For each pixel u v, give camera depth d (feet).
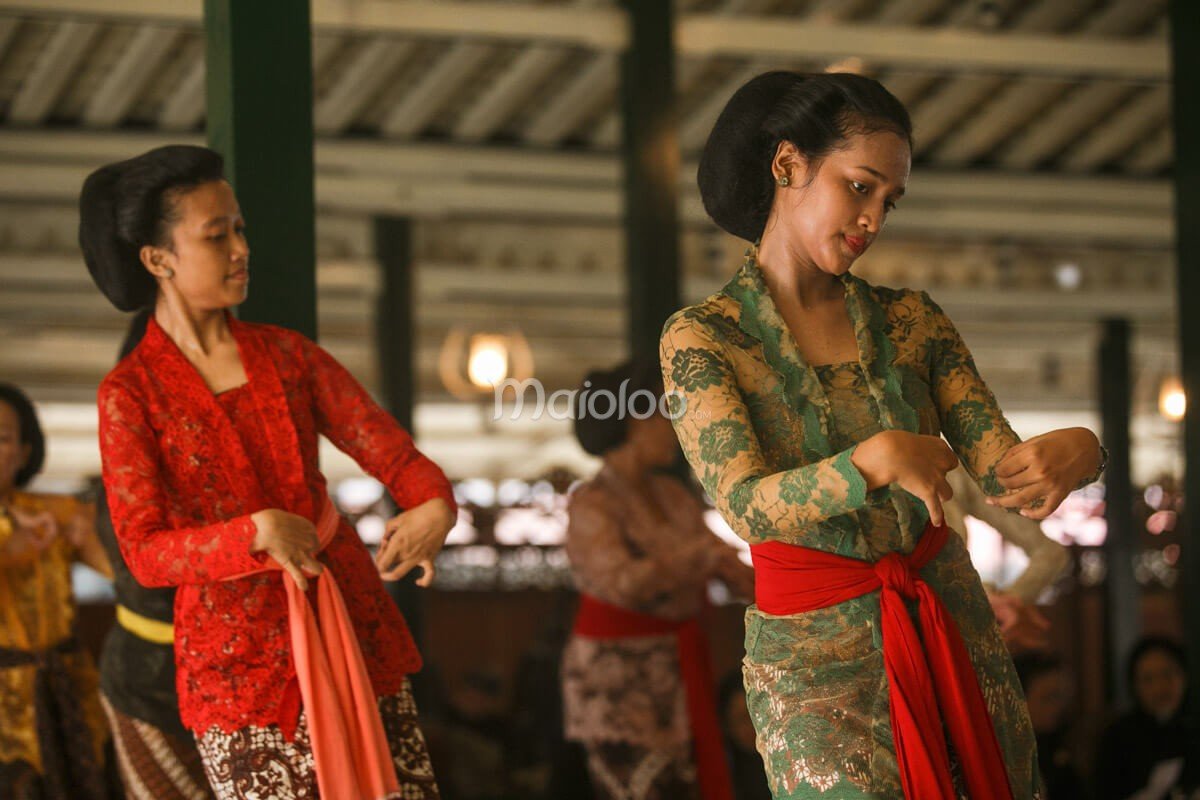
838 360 13.17
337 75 56.80
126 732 18.12
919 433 13.08
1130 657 35.04
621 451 26.04
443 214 67.67
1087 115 61.31
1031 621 20.30
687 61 54.08
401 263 69.51
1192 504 35.35
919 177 64.59
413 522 15.98
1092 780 34.76
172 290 16.06
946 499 11.39
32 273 67.87
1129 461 84.58
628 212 44.68
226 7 20.75
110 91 53.93
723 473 12.39
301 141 20.86
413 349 69.82
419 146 61.26
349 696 15.34
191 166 15.96
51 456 90.17
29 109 55.57
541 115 60.64
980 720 12.57
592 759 25.48
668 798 24.90
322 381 16.61
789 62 53.93
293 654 15.25
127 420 15.31
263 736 15.17
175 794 17.99
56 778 22.17
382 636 16.16
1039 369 100.89
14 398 23.71
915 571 12.84
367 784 15.20
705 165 13.73
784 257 13.24
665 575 24.90
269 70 20.80
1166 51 49.80
